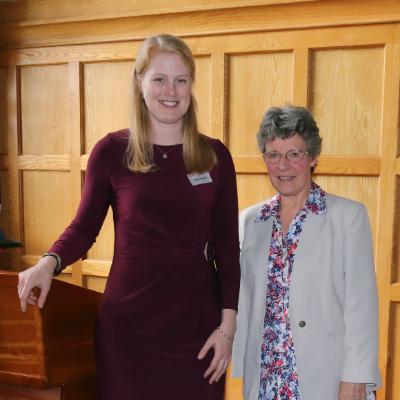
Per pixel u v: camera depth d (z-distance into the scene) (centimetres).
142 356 180
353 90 282
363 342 168
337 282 174
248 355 183
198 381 184
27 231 366
